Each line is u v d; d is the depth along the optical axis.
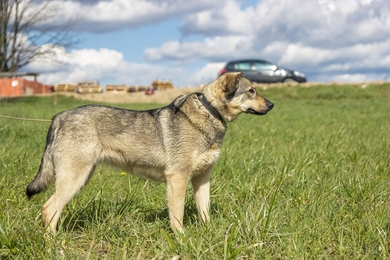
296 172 7.04
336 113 20.23
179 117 5.44
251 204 5.35
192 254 4.37
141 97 35.88
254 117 17.80
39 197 6.21
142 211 5.73
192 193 6.30
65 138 5.16
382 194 6.14
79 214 5.50
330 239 4.86
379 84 35.50
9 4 35.31
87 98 34.75
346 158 8.52
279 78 35.59
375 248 4.58
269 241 4.71
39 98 33.88
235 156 8.18
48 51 36.59
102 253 4.65
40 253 4.39
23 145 8.98
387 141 10.73
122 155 5.45
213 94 5.58
